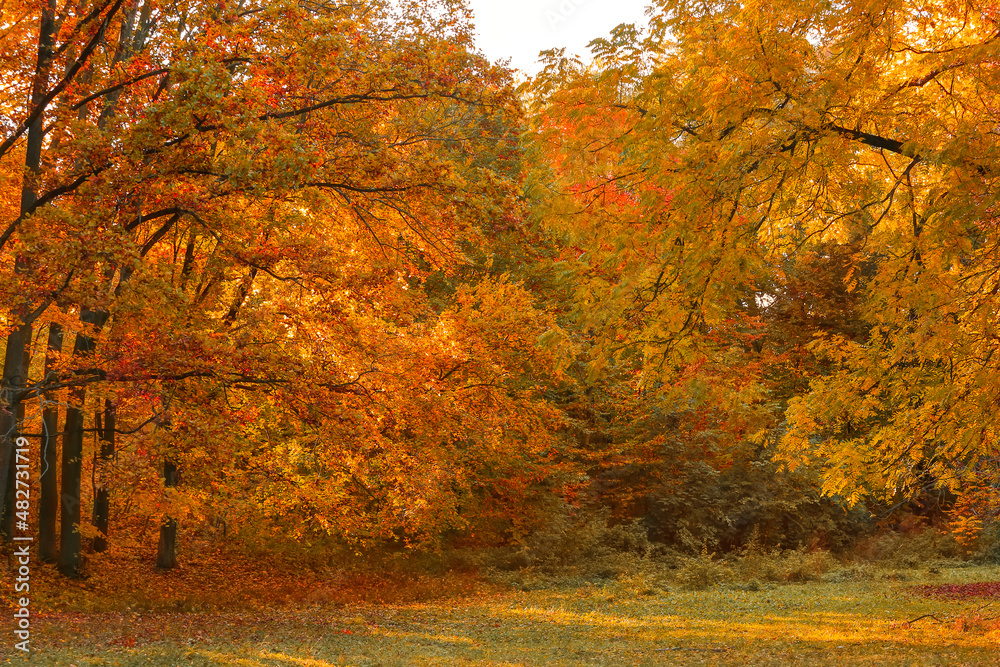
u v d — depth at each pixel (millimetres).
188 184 10625
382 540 24188
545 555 23188
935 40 7762
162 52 11438
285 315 12766
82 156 10141
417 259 14938
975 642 11281
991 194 6320
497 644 12367
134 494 13727
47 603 13922
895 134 7379
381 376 13180
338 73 11930
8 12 12148
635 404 22938
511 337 16156
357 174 12117
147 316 10953
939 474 10266
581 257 8172
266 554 21781
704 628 13859
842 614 15523
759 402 23281
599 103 8055
